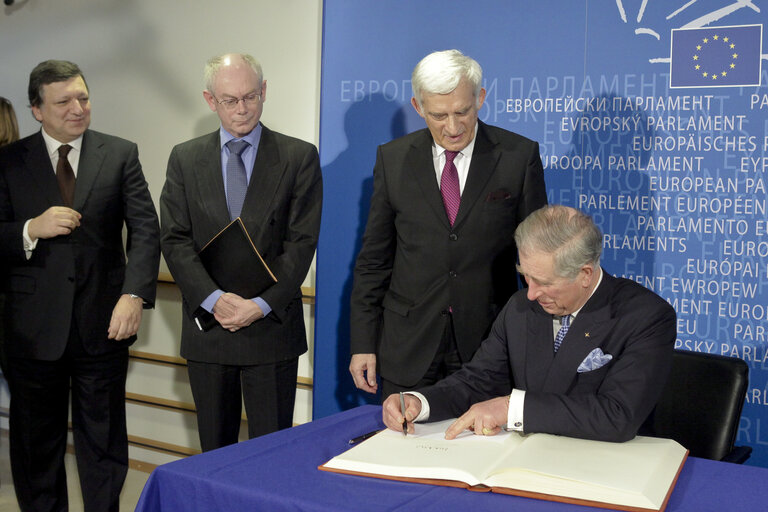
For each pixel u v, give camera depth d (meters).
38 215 2.77
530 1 2.81
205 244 2.64
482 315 2.36
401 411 1.70
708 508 1.30
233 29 3.58
